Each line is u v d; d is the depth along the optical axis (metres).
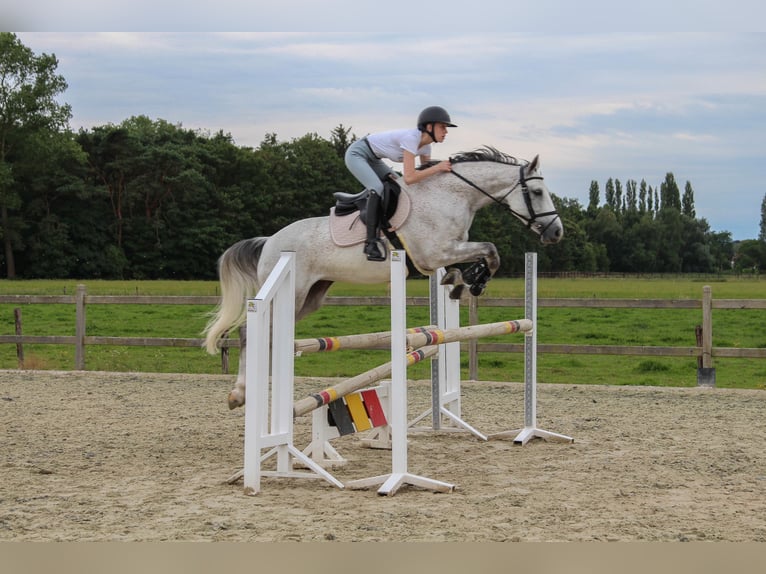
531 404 6.57
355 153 5.93
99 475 5.19
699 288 36.88
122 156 55.44
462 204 5.95
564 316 20.31
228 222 57.41
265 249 6.22
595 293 30.36
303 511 4.29
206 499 4.56
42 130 50.47
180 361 13.08
